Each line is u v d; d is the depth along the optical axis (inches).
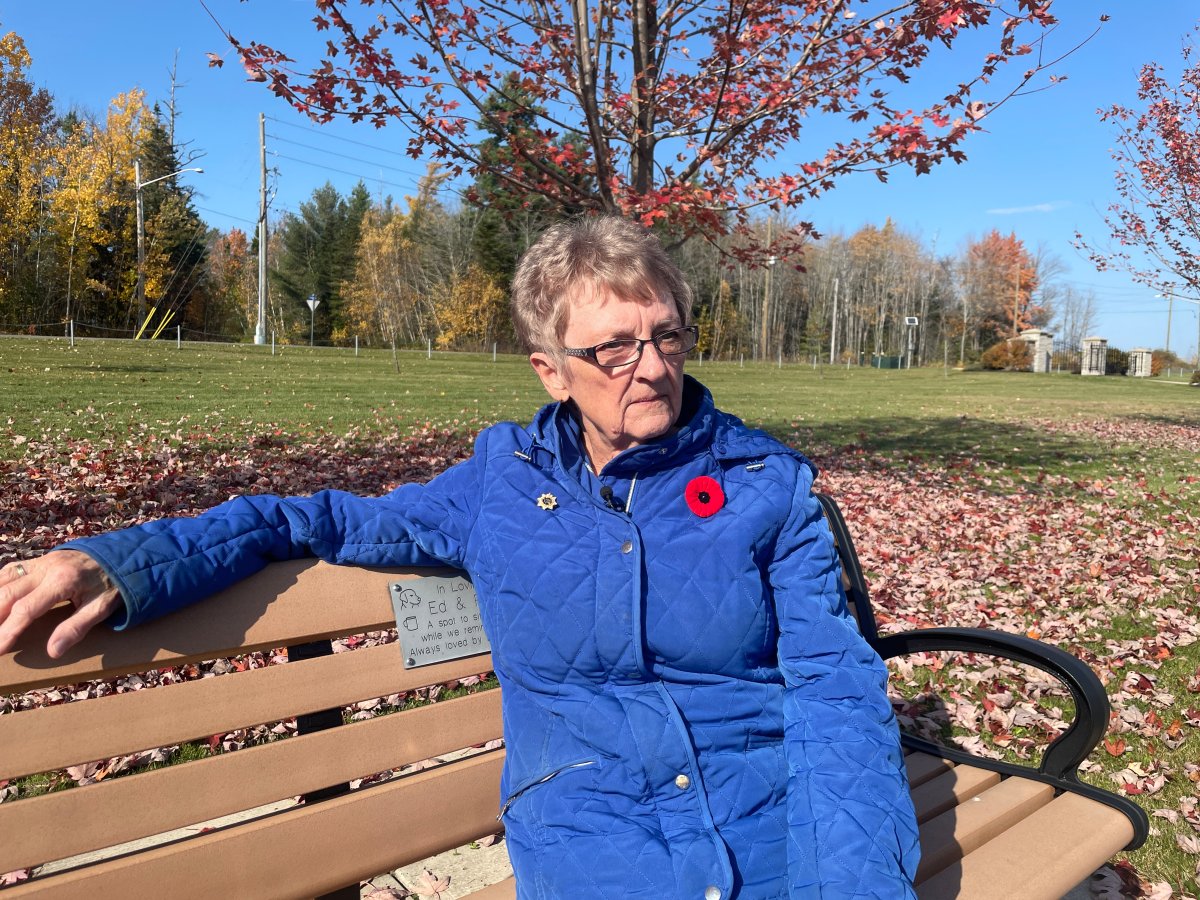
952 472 428.1
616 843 60.4
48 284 1585.9
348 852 63.0
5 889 50.5
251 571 60.9
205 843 56.9
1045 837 76.5
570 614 64.2
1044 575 241.4
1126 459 500.1
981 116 224.2
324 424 495.5
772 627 68.1
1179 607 217.5
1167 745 140.9
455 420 550.9
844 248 3169.3
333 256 2297.0
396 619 68.8
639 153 268.1
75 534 223.6
